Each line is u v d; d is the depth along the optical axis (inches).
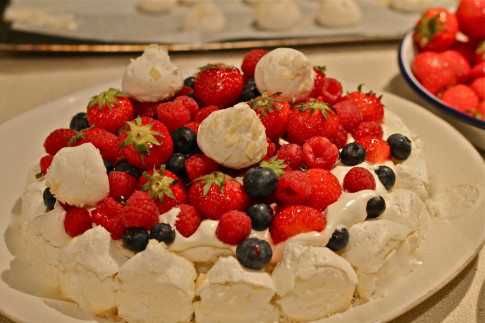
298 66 22.1
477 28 29.0
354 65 30.6
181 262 19.6
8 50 31.5
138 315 19.8
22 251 21.9
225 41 31.4
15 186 23.9
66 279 20.1
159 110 21.8
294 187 19.7
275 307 19.8
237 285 19.2
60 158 20.1
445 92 27.7
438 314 20.8
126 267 19.5
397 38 31.8
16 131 25.4
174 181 20.2
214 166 20.7
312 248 19.6
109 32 32.0
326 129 21.5
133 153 20.6
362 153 21.2
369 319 19.6
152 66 22.4
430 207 22.2
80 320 19.9
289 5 32.4
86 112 23.7
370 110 23.1
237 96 22.7
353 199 20.2
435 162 24.1
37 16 32.7
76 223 20.1
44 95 29.2
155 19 33.1
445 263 20.8
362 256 20.0
